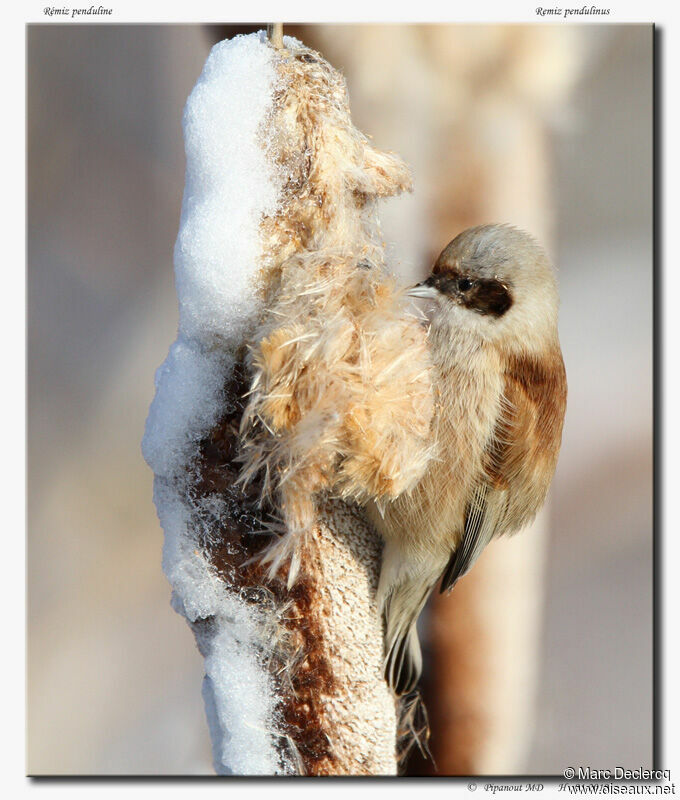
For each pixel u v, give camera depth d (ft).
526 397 9.40
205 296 9.20
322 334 9.18
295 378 9.17
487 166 9.64
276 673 9.23
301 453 9.18
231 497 9.21
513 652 9.65
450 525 9.37
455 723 9.62
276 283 9.20
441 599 9.64
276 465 9.19
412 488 9.29
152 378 9.80
